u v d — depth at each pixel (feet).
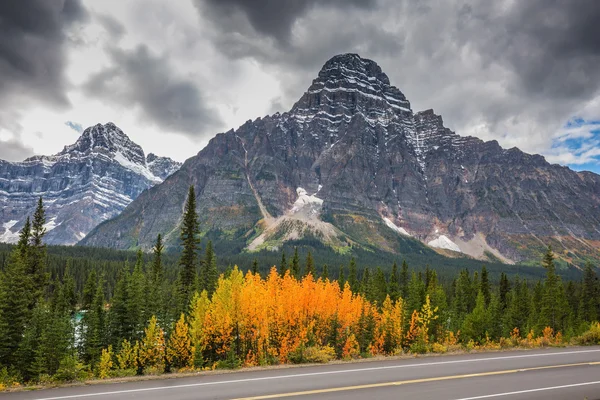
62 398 47.26
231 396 48.08
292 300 167.94
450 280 631.15
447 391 51.03
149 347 153.99
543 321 261.85
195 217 204.44
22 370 163.84
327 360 74.54
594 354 78.13
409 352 89.81
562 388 53.36
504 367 65.36
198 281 257.14
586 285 315.37
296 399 46.83
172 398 47.29
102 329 199.21
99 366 162.50
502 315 278.67
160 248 246.88
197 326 149.89
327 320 180.86
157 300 216.13
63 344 169.89
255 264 307.99
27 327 177.88
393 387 52.60
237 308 151.53
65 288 317.83
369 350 189.88
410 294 291.38
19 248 207.62
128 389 51.21
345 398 47.50
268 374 59.62
